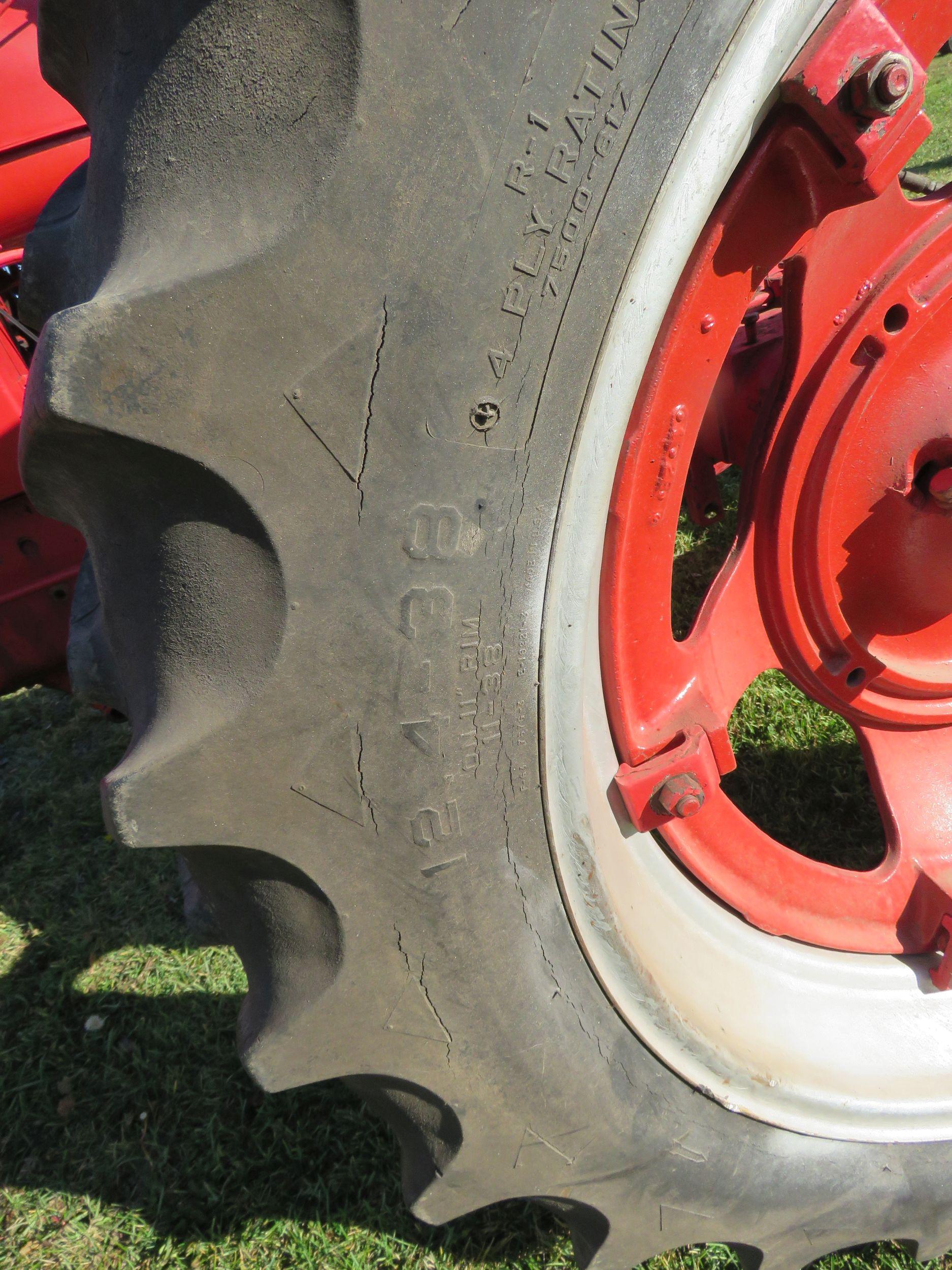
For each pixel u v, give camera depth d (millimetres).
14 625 2088
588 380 891
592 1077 1158
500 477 873
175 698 843
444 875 991
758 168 929
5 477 1941
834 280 1232
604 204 817
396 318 757
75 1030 2100
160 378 700
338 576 823
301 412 753
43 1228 1730
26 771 2916
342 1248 1621
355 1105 1854
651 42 784
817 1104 1328
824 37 871
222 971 2172
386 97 691
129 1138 1865
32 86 1826
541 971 1103
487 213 760
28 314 1390
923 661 1596
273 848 890
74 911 2395
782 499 1356
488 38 710
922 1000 1525
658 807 1257
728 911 1474
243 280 698
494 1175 1162
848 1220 1344
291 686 834
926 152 6621
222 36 711
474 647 919
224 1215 1707
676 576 3008
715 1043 1286
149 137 762
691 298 977
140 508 828
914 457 1343
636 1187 1230
